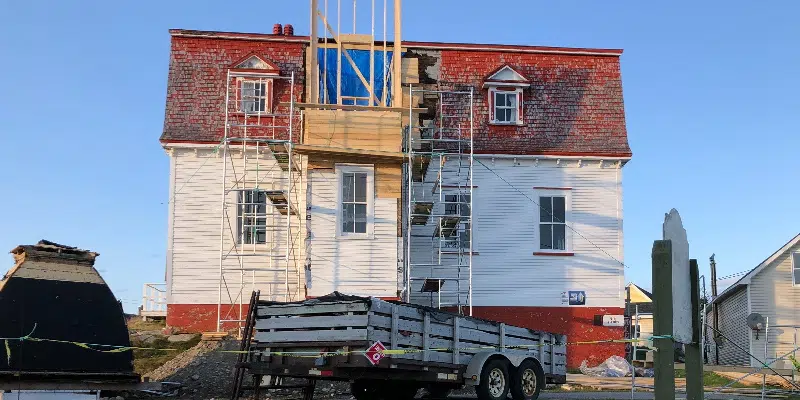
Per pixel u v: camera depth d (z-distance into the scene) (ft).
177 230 85.46
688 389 21.36
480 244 88.84
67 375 47.91
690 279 21.44
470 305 81.82
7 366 46.29
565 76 94.99
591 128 92.68
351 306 43.73
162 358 75.72
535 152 90.22
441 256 88.07
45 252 50.60
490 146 90.38
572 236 89.97
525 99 93.04
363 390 55.11
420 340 47.44
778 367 111.75
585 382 74.74
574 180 91.09
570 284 89.10
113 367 50.19
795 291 114.73
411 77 91.61
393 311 45.16
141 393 60.29
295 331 46.29
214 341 74.64
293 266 84.99
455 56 94.02
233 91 88.74
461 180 89.51
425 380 47.96
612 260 90.02
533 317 88.02
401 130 80.69
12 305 47.88
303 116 85.40
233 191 86.22
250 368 47.88
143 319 93.50
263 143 86.94
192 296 84.38
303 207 84.33
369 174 80.02
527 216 89.92
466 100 92.12
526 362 55.16
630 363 88.74
